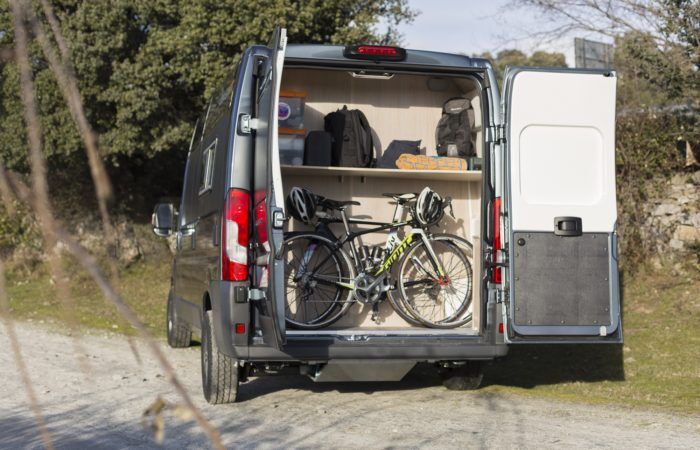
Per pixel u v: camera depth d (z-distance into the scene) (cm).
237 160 572
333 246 695
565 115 598
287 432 539
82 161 1630
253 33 1443
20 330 1133
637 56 1204
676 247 1236
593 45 1334
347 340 584
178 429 549
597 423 573
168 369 105
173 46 1487
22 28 106
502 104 605
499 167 604
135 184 1933
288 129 700
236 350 566
